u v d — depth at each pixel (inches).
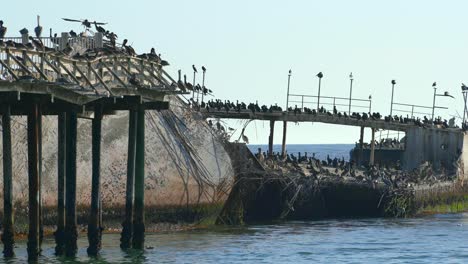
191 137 3363.7
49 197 2930.6
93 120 2461.9
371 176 4111.7
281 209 3764.8
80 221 3016.7
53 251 2551.7
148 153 3233.3
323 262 2795.3
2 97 2139.5
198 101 4023.1
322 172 3986.2
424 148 4945.9
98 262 2434.8
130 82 2561.5
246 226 3538.4
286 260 2790.4
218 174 3435.0
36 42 2372.0
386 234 3467.0
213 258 2726.4
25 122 2866.6
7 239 2219.5
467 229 3671.3
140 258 2576.3
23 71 2241.6
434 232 3563.0
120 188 3110.2
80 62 2445.9
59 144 2401.6
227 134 3496.6
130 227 2598.4
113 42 2933.1
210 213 3427.7
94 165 2456.9
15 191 2829.7
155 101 2635.3
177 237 3107.8
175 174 3297.2
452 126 5147.6
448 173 4840.1
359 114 4758.9
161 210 3272.6
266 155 4116.6
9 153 2188.7
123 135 3117.6
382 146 5447.8
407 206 4101.9
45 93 2213.3
